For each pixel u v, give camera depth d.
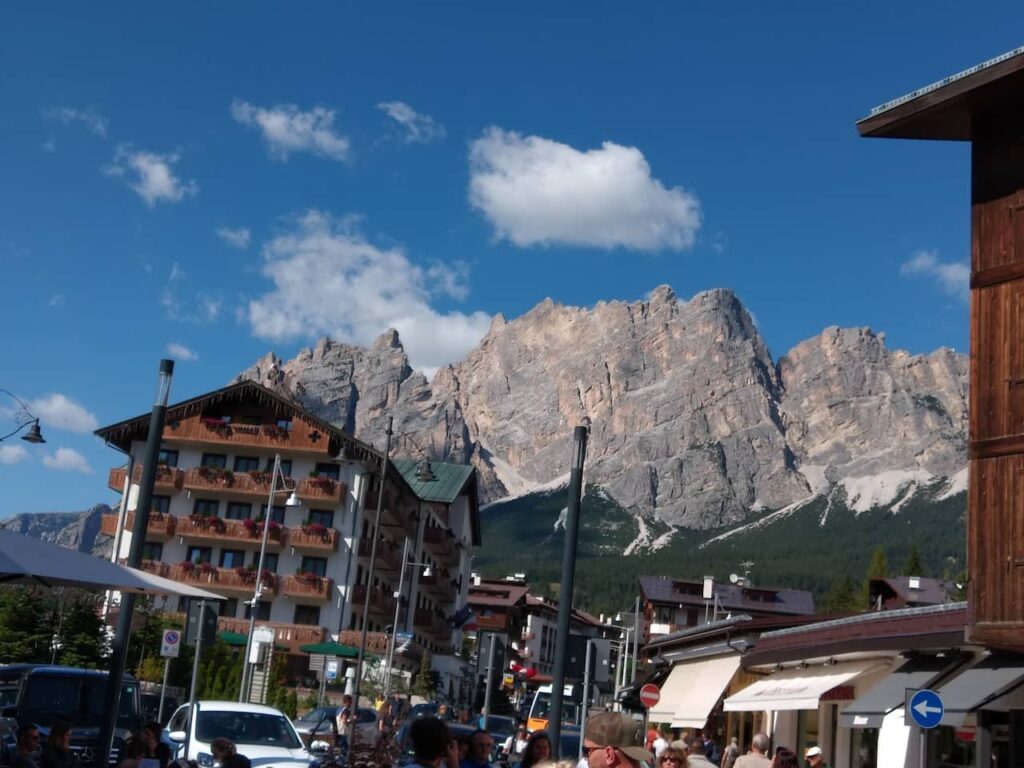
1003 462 18.06
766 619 34.53
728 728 37.09
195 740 19.83
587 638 22.08
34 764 14.70
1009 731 19.09
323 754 23.02
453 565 99.69
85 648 55.44
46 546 13.70
